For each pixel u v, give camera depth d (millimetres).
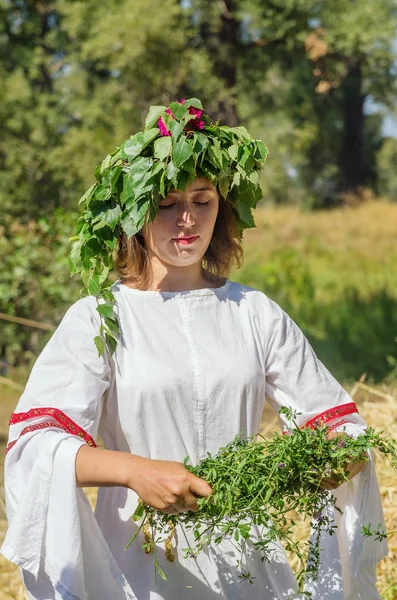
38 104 18969
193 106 3057
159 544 3014
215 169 3041
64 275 10555
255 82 25250
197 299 3127
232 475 2781
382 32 22172
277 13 22188
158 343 3039
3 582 5105
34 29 26844
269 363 3182
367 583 3174
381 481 4832
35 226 10859
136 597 2957
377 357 11312
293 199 37188
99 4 20906
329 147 36969
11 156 14891
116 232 3148
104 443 3121
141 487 2768
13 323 10766
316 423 3143
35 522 2877
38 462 2875
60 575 2855
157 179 2984
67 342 3025
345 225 28812
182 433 3006
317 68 24594
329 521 3068
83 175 15203
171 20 19562
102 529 3064
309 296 15203
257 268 16125
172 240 3049
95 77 27062
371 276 18781
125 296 3119
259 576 3047
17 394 10039
